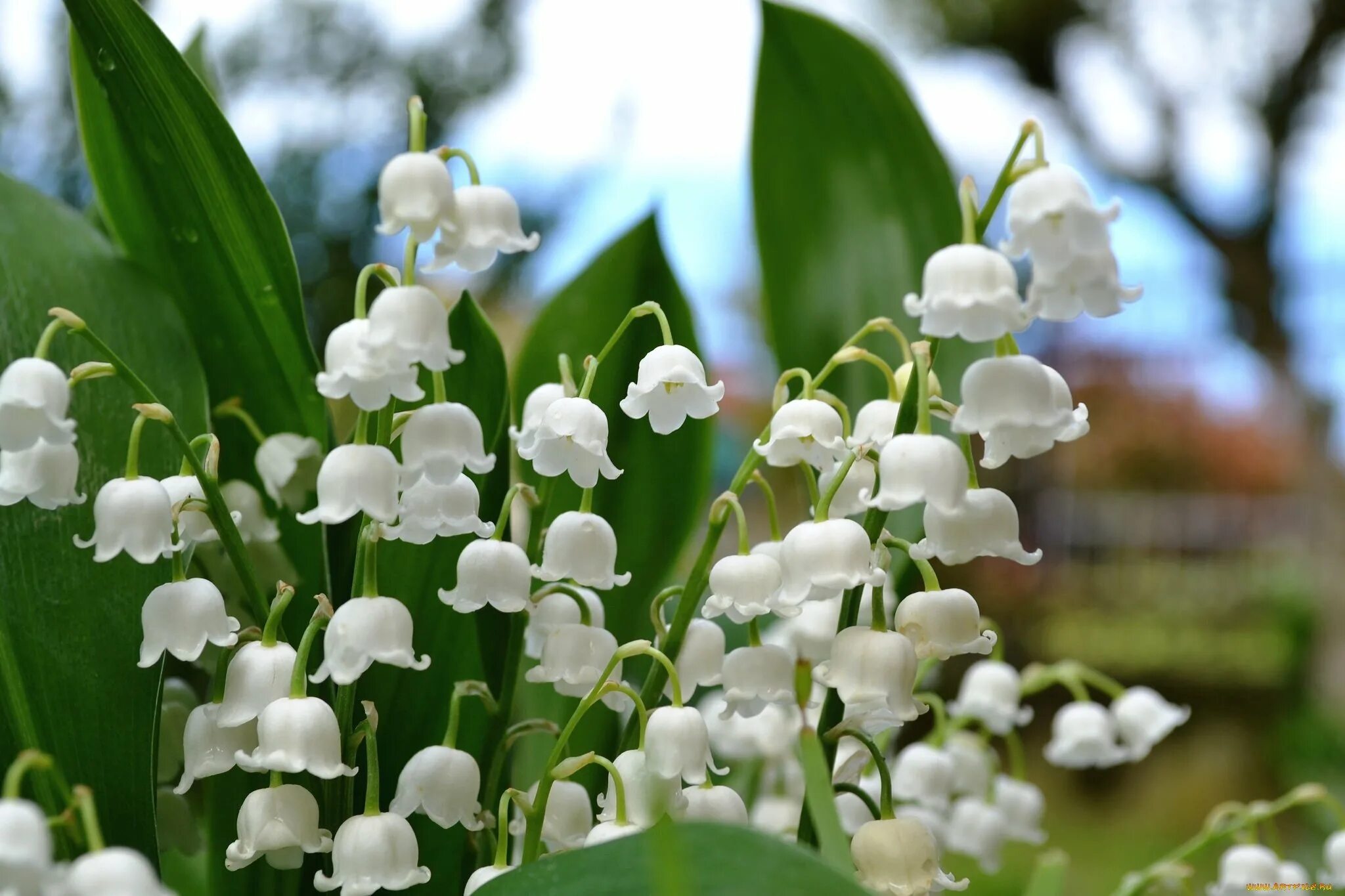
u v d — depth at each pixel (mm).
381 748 262
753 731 292
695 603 249
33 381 228
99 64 254
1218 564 2240
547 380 294
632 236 297
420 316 231
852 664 236
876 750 238
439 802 243
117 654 246
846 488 251
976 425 231
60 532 250
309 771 234
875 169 305
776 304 307
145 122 257
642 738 240
